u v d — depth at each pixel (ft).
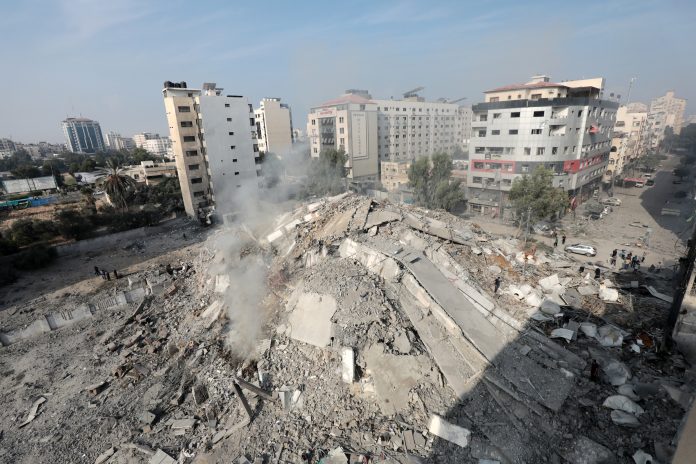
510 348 37.63
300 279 52.42
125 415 43.91
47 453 40.24
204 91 159.84
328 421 33.94
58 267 105.09
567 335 39.83
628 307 46.16
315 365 39.09
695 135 362.33
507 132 134.82
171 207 161.89
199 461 32.78
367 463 29.71
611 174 195.52
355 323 39.68
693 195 165.78
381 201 75.31
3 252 110.73
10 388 53.98
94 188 212.43
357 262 51.24
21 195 198.18
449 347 37.68
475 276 50.90
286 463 30.78
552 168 130.72
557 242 110.32
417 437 31.07
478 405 32.50
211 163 148.97
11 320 74.79
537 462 28.19
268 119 240.12
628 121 235.61
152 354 56.39
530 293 47.47
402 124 228.84
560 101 126.41
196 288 72.54
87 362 58.23
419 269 48.01
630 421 29.91
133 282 88.38
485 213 146.82
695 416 18.81
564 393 32.81
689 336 36.42
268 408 36.83
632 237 114.83
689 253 36.81
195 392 41.91
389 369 35.60
